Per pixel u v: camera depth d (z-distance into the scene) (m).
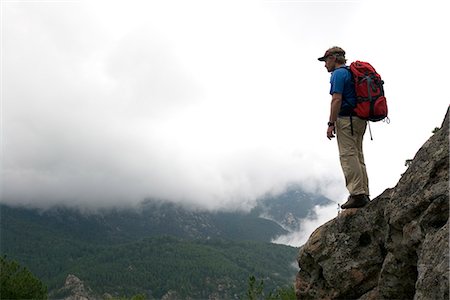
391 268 5.41
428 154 5.24
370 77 6.09
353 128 6.09
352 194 6.13
